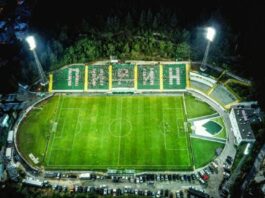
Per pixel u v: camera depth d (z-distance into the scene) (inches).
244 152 6259.8
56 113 7126.0
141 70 7667.3
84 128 6855.3
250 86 7253.9
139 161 6323.8
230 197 5743.1
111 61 7746.1
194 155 6387.8
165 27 7839.6
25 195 5792.3
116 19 7810.0
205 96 7327.8
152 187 5954.7
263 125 6550.2
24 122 6968.5
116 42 7849.4
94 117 7047.2
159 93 7455.7
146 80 7573.8
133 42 7819.9
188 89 7460.6
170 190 5905.5
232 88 7288.4
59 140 6668.3
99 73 7662.4
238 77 7406.5
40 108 7204.7
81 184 6013.8
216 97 7244.1
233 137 6638.8
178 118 6978.4
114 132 6781.5
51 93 7465.6
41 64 7642.7
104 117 7042.3
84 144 6594.5
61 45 7687.0
